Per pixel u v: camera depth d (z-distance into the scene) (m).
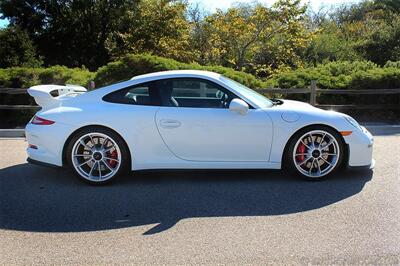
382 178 5.40
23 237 3.84
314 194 4.86
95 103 5.37
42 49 34.03
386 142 7.74
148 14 28.12
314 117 5.27
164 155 5.29
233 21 20.41
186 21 28.44
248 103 5.33
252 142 5.25
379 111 11.14
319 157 5.33
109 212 4.41
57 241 3.75
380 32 27.27
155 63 12.05
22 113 11.05
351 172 5.70
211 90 5.39
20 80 11.82
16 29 25.70
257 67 20.28
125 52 28.78
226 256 3.41
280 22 19.95
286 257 3.37
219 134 5.23
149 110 5.27
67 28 33.47
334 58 28.58
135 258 3.41
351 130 5.31
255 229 3.92
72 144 5.27
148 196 4.89
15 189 5.20
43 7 33.12
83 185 5.33
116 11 32.53
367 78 11.30
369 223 4.00
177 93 5.39
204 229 3.94
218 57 22.27
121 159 5.27
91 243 3.70
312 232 3.82
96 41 33.81
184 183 5.36
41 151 5.36
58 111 5.34
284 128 5.24
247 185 5.23
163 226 4.04
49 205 4.64
